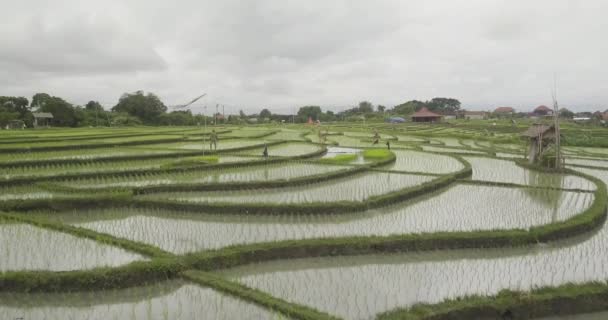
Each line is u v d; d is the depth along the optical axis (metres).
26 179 21.31
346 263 12.86
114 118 92.81
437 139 57.03
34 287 10.36
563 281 11.65
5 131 57.16
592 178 25.27
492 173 28.62
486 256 13.47
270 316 9.38
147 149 36.41
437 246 13.88
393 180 24.58
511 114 136.00
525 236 14.34
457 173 25.62
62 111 82.69
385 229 15.59
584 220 15.73
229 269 12.27
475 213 17.86
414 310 9.62
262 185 21.94
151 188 20.41
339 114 150.38
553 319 9.99
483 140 54.81
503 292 10.39
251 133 59.91
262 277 11.85
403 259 13.18
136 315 9.63
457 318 9.61
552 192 21.94
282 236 14.67
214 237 14.48
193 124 105.94
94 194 18.98
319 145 44.19
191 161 28.67
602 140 50.00
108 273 10.73
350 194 20.70
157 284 11.08
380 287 11.23
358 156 35.22
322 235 14.83
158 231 15.11
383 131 71.44
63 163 27.09
